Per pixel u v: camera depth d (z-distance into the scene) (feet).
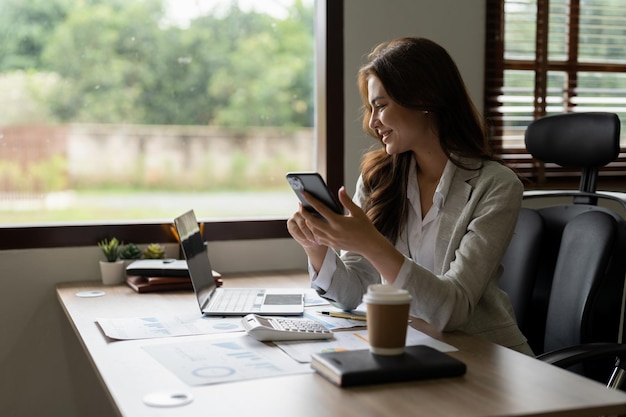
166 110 13.24
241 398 3.53
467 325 5.37
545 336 6.12
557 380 3.84
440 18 8.54
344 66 8.27
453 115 5.63
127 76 12.39
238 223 8.20
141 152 13.15
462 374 3.89
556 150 6.69
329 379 3.79
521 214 6.65
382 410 3.35
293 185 4.95
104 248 7.50
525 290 6.39
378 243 4.80
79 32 11.22
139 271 6.91
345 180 8.34
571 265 5.99
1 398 7.65
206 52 13.14
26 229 7.59
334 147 8.29
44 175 10.85
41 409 7.75
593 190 6.64
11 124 10.40
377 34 8.34
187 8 12.42
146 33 12.35
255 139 14.48
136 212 13.33
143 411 3.35
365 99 6.08
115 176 12.92
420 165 5.86
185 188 14.30
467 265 5.14
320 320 5.32
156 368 4.04
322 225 4.88
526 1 8.96
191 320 5.35
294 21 13.76
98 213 12.86
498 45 8.80
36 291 7.64
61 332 7.73
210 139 14.08
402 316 3.97
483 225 5.28
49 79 10.95
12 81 10.31
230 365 4.08
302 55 14.07
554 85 9.33
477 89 8.76
